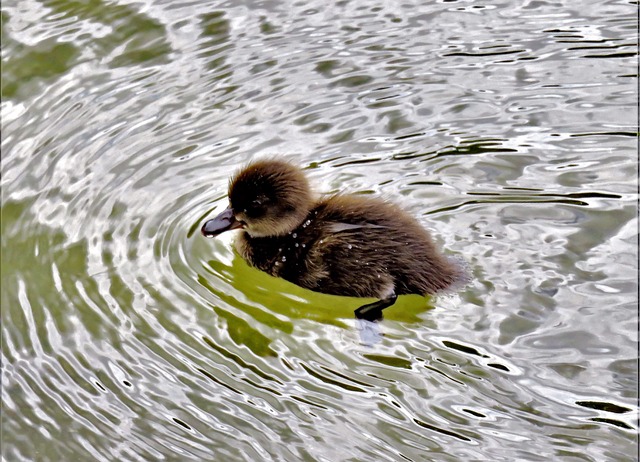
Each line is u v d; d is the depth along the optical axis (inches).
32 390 321.1
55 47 495.8
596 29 472.1
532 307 319.9
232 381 308.5
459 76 447.8
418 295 338.3
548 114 417.4
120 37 500.7
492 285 330.3
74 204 396.8
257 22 504.1
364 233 349.7
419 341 313.4
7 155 432.5
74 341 334.3
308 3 516.7
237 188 362.0
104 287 353.4
